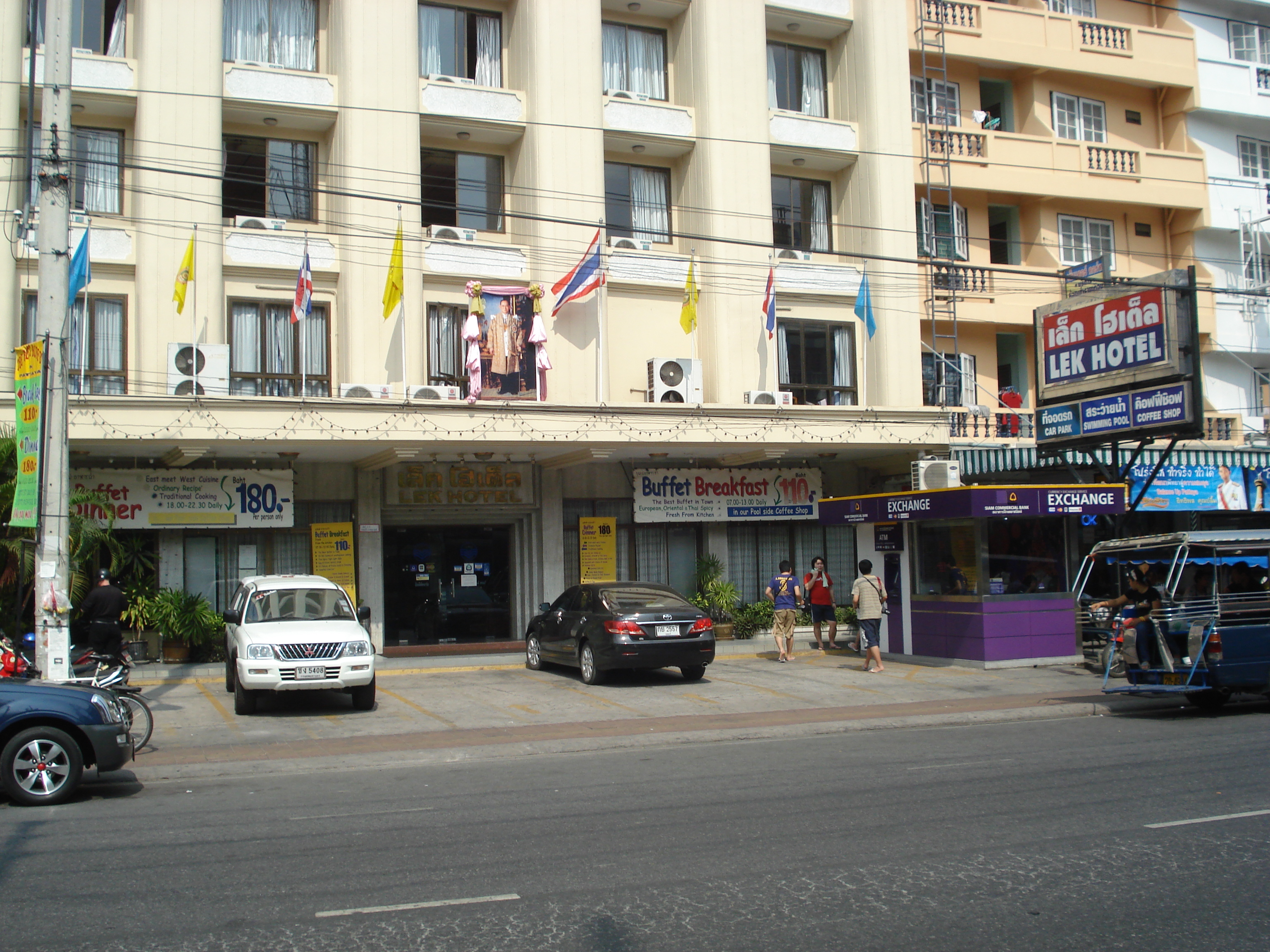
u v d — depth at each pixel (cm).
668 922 593
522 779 1055
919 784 973
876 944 556
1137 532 2559
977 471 2305
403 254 2102
